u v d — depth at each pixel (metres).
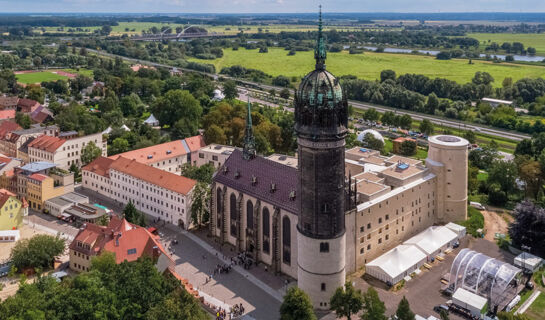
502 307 123.12
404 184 158.00
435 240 152.25
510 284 130.88
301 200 114.31
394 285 133.38
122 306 103.88
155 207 182.38
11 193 178.25
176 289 113.25
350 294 109.62
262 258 146.62
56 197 188.75
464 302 119.69
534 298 128.88
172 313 99.62
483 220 177.75
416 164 175.62
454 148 168.25
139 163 192.88
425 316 119.69
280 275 139.75
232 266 144.88
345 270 130.50
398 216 153.88
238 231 152.12
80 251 138.75
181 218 172.12
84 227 144.62
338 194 112.06
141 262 117.06
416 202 161.75
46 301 104.88
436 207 172.75
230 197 155.00
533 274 140.25
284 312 107.94
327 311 117.50
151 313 99.81
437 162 171.12
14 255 141.12
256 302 125.94
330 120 106.50
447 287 130.50
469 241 161.88
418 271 141.12
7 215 168.00
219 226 161.75
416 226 163.75
